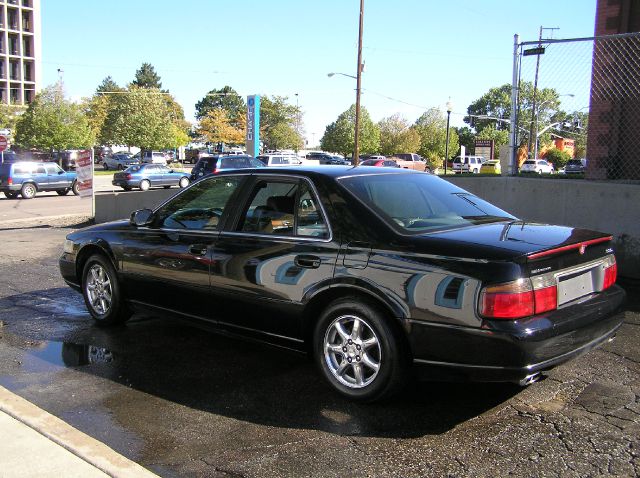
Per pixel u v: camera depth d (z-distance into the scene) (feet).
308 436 11.60
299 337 13.89
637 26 31.73
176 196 17.34
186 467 10.53
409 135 232.32
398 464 10.44
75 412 12.92
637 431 11.50
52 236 43.45
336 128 227.81
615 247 24.50
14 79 286.66
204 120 286.25
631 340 16.84
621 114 29.04
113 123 203.00
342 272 12.79
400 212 13.53
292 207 14.32
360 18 113.80
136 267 17.57
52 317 20.85
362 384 12.82
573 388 13.66
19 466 10.31
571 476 9.95
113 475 9.98
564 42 28.37
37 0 293.64
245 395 13.71
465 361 11.41
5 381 14.79
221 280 15.06
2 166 88.69
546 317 11.37
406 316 11.88
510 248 11.50
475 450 10.87
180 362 16.05
